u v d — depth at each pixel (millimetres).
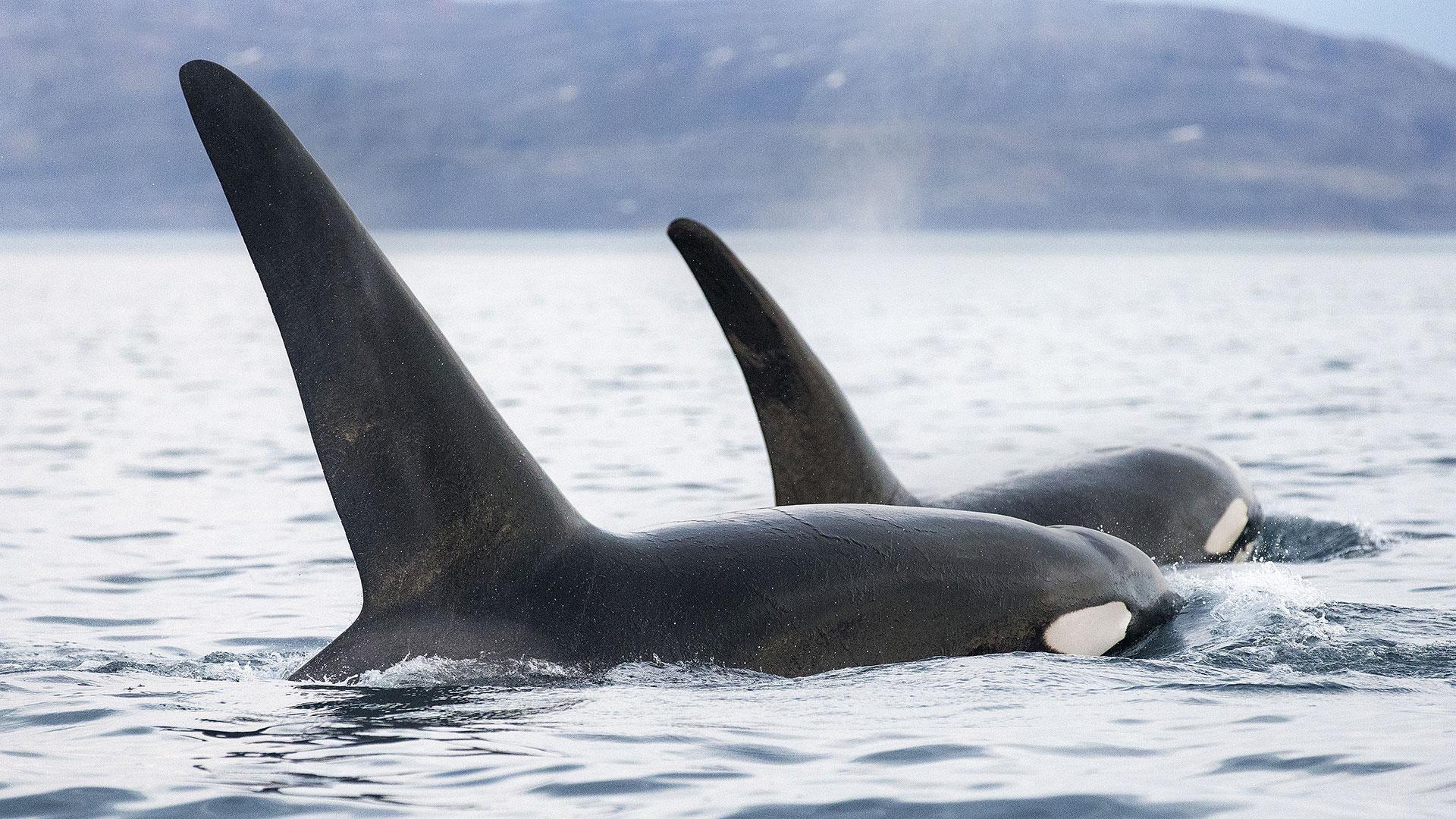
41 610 40031
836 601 29781
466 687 27578
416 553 28156
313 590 43281
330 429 27609
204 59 26797
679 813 22766
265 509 58812
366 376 27453
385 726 26250
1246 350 143625
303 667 28688
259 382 119625
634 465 70062
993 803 23094
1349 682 29438
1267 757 24656
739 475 66750
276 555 48938
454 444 28078
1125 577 33250
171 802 23109
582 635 28391
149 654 34375
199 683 30047
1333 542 48281
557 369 130125
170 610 40375
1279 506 56500
